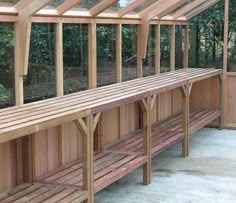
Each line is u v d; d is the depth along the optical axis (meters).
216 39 7.68
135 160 4.81
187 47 7.75
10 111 3.70
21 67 3.98
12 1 3.79
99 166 4.58
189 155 6.18
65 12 4.47
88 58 5.07
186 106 6.05
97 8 4.87
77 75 4.90
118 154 5.05
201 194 4.70
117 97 4.44
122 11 5.45
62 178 4.21
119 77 5.70
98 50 5.27
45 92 4.41
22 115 3.51
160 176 5.30
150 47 6.52
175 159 6.00
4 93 3.89
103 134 5.38
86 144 3.83
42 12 4.19
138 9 5.90
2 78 3.86
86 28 5.00
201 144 6.76
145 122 4.95
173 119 7.02
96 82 5.23
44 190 3.89
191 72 6.93
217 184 5.01
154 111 6.77
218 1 7.38
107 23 5.33
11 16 3.85
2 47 3.83
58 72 4.55
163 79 5.99
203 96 7.83
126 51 5.88
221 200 4.53
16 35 3.93
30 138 4.09
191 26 7.77
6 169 3.92
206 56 7.80
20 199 3.68
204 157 6.08
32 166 4.12
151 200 4.54
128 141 5.66
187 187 4.92
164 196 4.65
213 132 7.52
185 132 6.07
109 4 4.82
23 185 4.02
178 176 5.29
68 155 4.78
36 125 3.21
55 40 4.50
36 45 4.25
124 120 5.93
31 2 3.82
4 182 3.89
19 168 4.05
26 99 4.15
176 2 5.81
